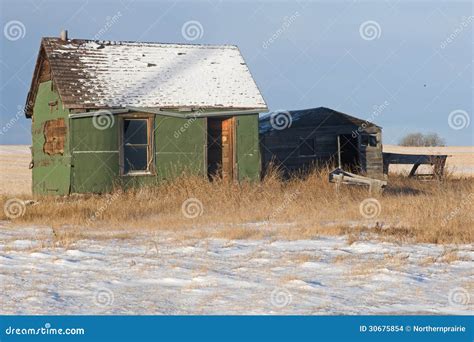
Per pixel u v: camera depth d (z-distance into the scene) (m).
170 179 48.56
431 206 38.19
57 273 21.45
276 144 62.94
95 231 33.19
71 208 40.31
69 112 46.81
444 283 19.72
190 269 21.97
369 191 46.41
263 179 51.41
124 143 48.03
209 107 49.97
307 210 39.78
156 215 39.44
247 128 51.03
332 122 62.16
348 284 19.53
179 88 51.12
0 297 17.89
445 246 26.92
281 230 32.00
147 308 16.72
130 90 49.62
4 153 166.38
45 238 30.30
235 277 20.56
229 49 56.69
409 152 149.00
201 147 49.66
